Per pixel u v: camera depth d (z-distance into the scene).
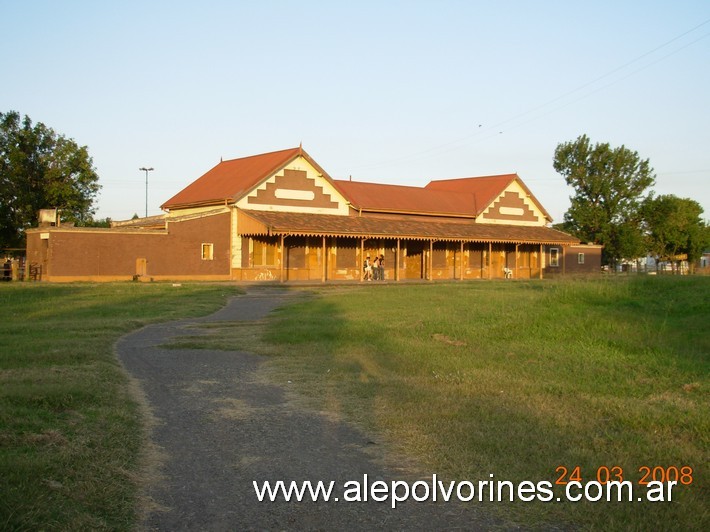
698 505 6.04
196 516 5.90
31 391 9.38
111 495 6.13
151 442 7.99
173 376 12.06
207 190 46.66
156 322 20.69
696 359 12.49
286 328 18.56
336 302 27.12
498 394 10.36
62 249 37.56
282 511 6.04
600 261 61.88
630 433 8.11
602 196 68.75
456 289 35.44
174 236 40.50
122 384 10.98
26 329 17.64
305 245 44.75
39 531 5.20
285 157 44.38
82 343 14.84
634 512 5.94
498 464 7.19
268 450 7.76
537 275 56.91
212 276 41.75
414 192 53.31
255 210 42.56
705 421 8.41
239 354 14.59
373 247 48.22
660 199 68.81
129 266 39.25
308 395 10.52
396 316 21.22
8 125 51.06
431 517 5.94
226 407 9.77
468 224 52.25
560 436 8.09
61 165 51.91
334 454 7.63
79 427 8.07
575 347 14.34
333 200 46.56
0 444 7.09
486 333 16.50
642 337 14.73
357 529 5.70
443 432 8.29
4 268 40.81
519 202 56.75
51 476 6.30
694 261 69.19
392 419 8.91
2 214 50.53
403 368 12.74
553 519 5.89
